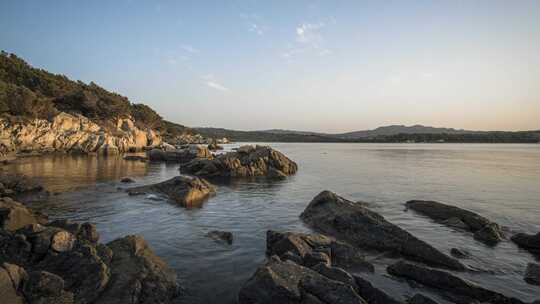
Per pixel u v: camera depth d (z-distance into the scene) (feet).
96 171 137.80
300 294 27.94
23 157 196.65
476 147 516.32
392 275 37.27
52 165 154.92
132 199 78.38
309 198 86.02
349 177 133.49
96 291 28.99
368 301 29.60
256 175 136.56
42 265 32.63
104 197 80.28
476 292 31.94
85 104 313.53
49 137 241.55
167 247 46.34
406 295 32.30
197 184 86.17
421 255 43.11
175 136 517.14
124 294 28.96
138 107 456.04
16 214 45.06
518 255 45.16
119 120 333.62
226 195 89.25
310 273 30.81
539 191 99.55
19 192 83.05
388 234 47.96
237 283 35.24
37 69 354.95
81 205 71.46
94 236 46.14
